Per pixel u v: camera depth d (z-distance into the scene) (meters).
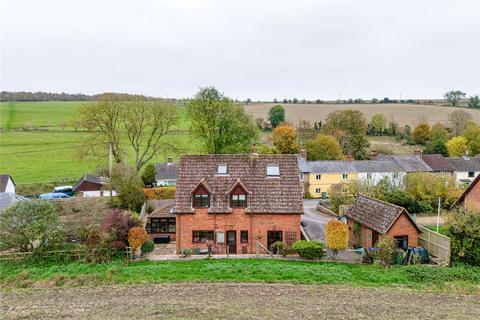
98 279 28.62
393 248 33.22
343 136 100.69
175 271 30.28
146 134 73.31
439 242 33.97
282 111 137.00
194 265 32.41
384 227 35.12
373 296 26.08
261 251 37.69
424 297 26.11
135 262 33.50
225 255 36.19
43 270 30.75
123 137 73.88
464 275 29.67
